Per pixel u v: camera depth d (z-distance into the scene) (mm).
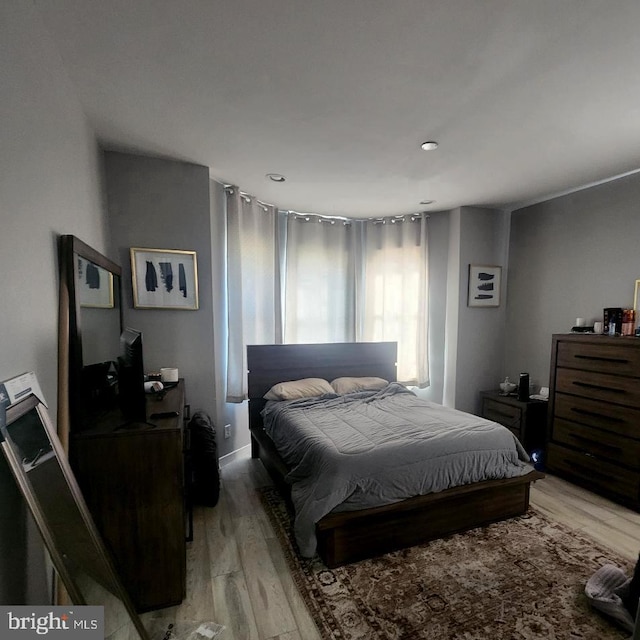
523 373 3578
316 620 1527
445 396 4031
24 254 1149
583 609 1583
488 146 2326
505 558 1922
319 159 2541
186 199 2633
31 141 1211
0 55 1009
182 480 1605
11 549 969
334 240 4051
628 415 2465
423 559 1913
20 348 1107
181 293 2656
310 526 1790
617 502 2525
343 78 1622
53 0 1200
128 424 1612
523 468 2312
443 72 1572
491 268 3900
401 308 4070
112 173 2432
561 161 2582
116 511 1536
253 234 3342
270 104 1840
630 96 1744
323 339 4012
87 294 1688
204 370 2777
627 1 1181
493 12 1234
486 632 1469
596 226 3092
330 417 2619
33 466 1025
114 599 1271
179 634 1459
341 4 1206
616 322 2795
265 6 1217
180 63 1522
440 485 2055
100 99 1785
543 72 1562
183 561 1607
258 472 3039
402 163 2607
